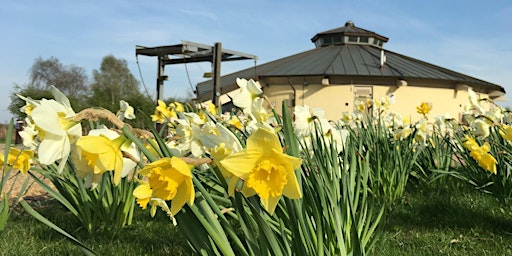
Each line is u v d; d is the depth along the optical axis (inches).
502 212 151.9
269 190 41.4
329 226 77.3
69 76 1964.8
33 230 139.6
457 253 117.0
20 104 473.4
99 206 138.8
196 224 60.6
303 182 75.2
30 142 89.6
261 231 60.4
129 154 47.9
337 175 91.2
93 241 126.7
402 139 210.7
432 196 181.6
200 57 430.0
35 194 215.6
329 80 922.1
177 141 102.9
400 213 157.6
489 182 169.0
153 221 151.2
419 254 113.7
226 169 46.1
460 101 965.2
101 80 1807.3
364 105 274.1
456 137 201.8
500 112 206.2
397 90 925.8
